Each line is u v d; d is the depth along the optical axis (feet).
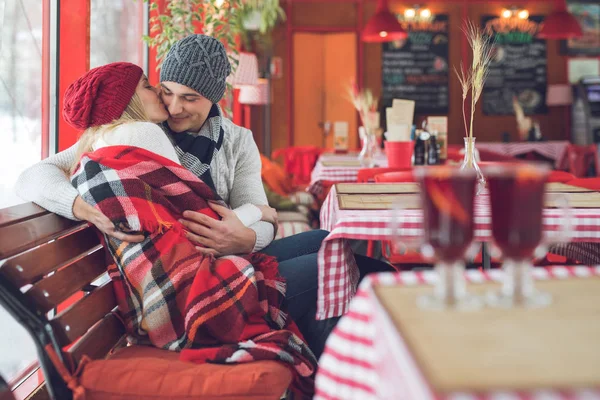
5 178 7.65
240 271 5.33
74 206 5.33
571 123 34.09
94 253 5.55
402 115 11.58
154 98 6.23
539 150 29.07
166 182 5.66
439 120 13.32
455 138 34.40
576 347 2.25
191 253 5.32
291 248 7.06
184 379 4.35
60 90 8.95
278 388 4.40
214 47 6.58
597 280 3.15
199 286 5.09
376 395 2.92
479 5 33.99
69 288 4.88
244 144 7.22
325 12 33.63
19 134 8.02
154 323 5.16
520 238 2.75
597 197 6.23
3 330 7.27
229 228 5.91
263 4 21.72
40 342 4.30
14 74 7.88
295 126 34.14
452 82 34.17
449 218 2.72
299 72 33.88
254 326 5.18
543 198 2.76
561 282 3.13
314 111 34.19
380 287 3.04
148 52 14.79
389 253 9.48
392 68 34.06
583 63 34.40
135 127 5.74
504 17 34.06
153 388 4.33
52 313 8.86
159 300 5.18
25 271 4.44
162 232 5.34
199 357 4.73
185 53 6.40
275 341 4.90
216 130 6.82
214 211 6.04
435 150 13.32
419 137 13.26
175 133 6.71
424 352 2.22
